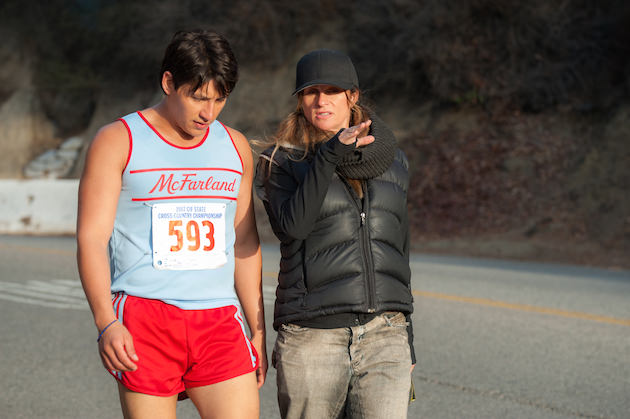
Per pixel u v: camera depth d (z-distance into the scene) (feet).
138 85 122.11
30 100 126.31
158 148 10.94
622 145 72.38
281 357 12.39
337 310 11.95
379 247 12.27
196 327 11.00
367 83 94.43
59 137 126.41
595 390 21.66
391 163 12.55
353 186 12.21
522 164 74.59
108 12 124.98
